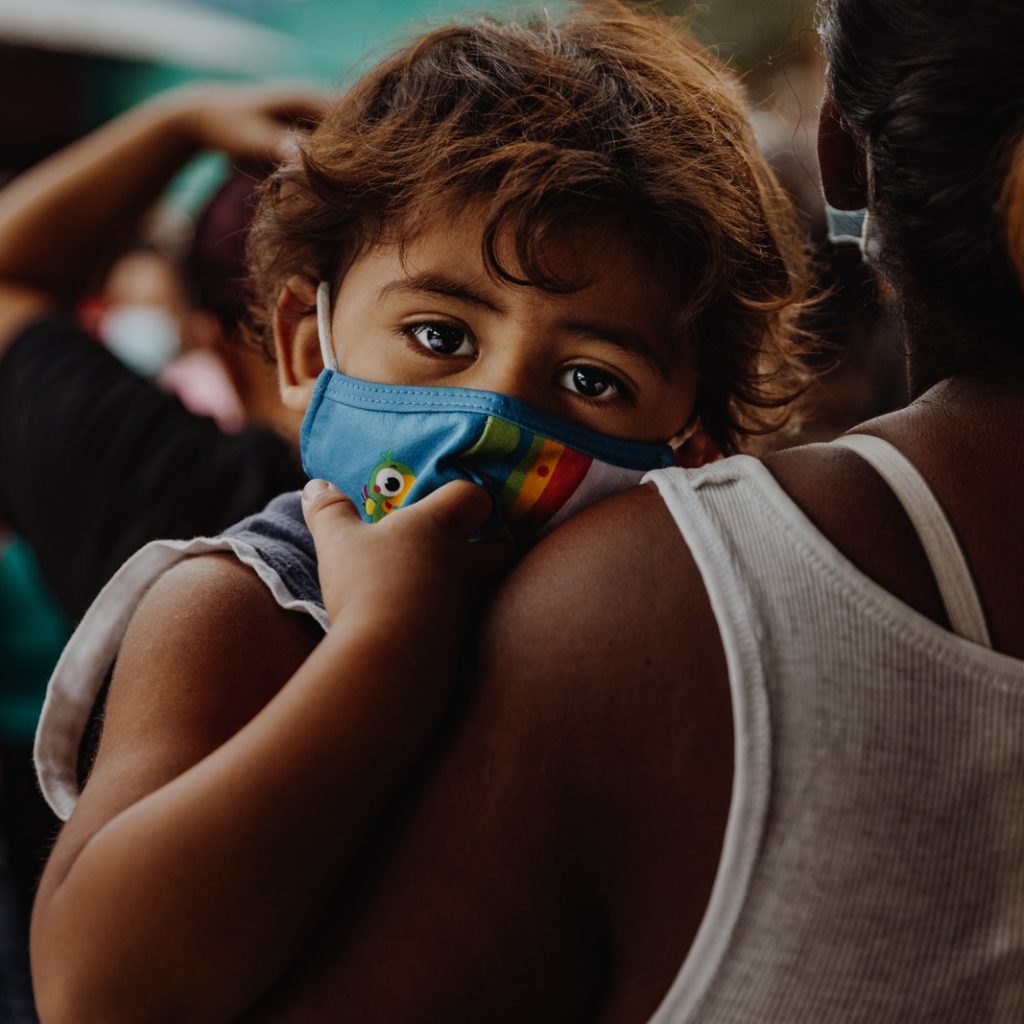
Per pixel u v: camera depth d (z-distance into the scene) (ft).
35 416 5.89
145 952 2.50
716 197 3.76
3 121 19.81
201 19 22.30
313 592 3.34
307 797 2.52
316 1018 2.51
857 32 2.73
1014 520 2.51
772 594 2.43
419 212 3.55
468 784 2.53
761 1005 2.33
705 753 2.38
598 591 2.54
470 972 2.46
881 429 2.69
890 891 2.32
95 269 6.93
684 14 5.37
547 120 3.64
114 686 3.12
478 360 3.54
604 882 2.48
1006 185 2.45
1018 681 2.37
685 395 3.85
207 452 5.80
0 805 6.82
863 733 2.33
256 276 4.74
